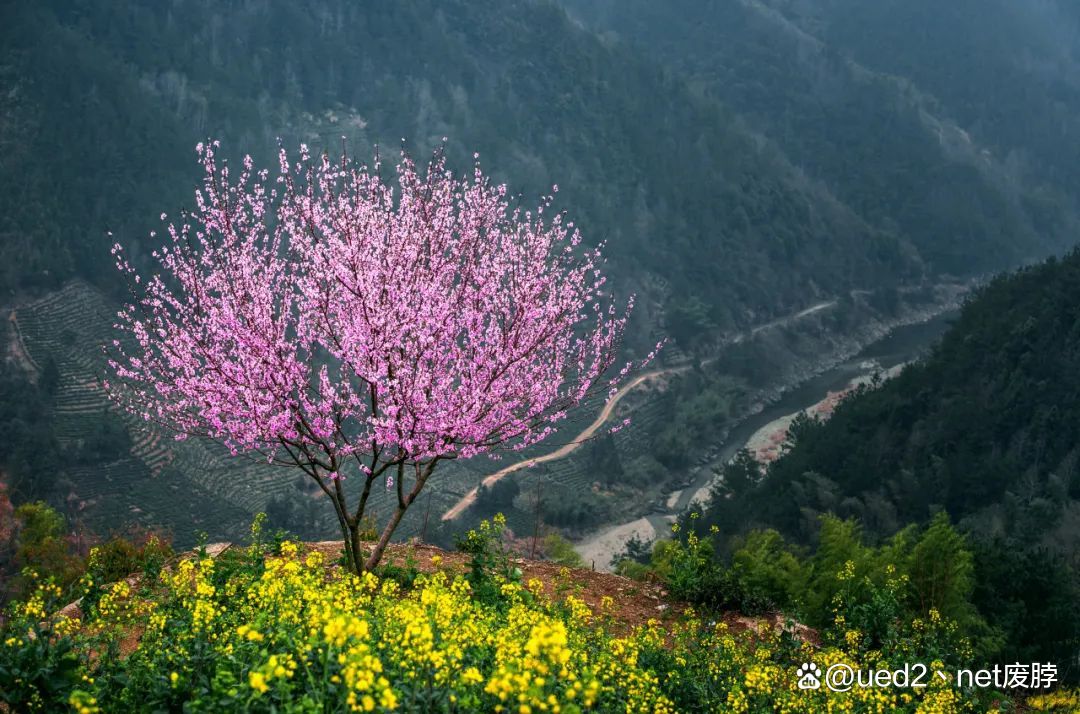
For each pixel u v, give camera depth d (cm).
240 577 1072
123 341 11950
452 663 669
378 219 1242
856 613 1440
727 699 953
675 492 11756
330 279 1208
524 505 10600
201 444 10662
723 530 7706
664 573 1656
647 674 843
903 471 7288
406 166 1302
